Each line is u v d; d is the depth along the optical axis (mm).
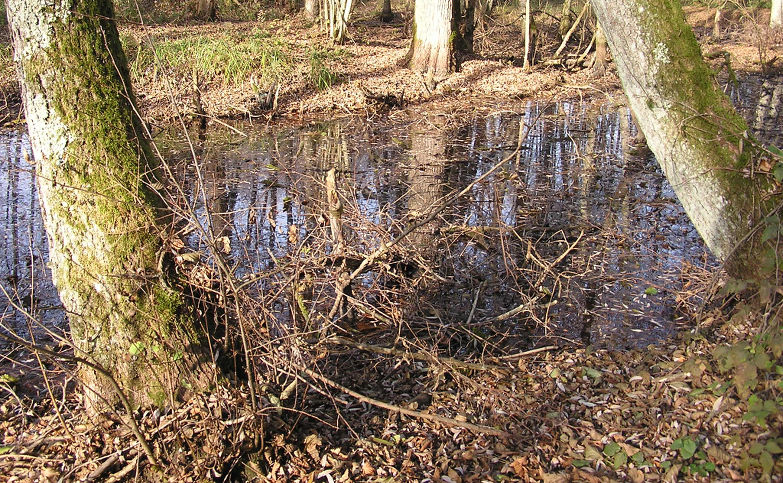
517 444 3678
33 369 4094
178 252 3492
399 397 4184
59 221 3342
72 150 3260
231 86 14422
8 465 3305
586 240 6895
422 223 4879
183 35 16906
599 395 4086
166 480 3219
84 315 3389
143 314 3352
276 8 27359
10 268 6129
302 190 8586
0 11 19328
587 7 18562
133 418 3096
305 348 4113
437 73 17078
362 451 3615
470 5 19734
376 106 14148
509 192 8602
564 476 3340
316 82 14969
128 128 3385
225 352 3596
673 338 4836
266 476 3377
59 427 3484
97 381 3410
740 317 4098
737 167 4320
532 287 5590
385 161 10195
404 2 30547
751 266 4234
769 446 2879
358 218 5469
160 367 3385
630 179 9156
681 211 7789
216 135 11820
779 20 23109
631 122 12875
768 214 3936
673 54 4426
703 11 27062
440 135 11922
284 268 4211
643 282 5902
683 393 3830
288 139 11586
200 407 3377
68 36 3207
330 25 20328
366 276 5879
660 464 3307
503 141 11461
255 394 3416
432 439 3736
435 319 5309
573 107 14438
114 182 3307
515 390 4227
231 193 8469
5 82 13062
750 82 16781
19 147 10328
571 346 4883
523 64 18641
